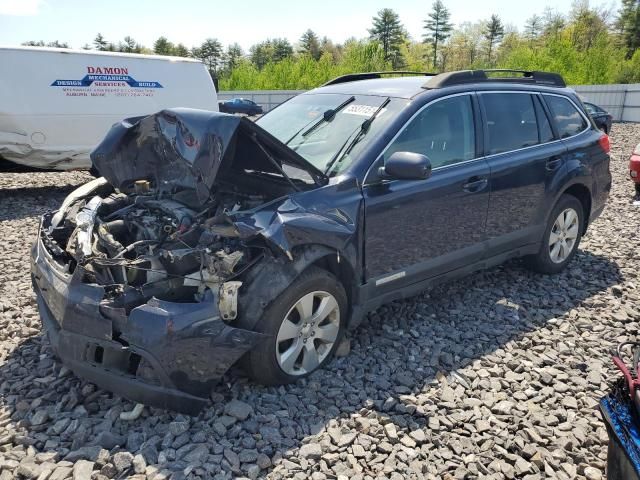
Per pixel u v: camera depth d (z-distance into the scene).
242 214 3.24
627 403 2.33
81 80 9.35
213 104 10.80
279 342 3.36
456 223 4.32
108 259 3.13
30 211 8.77
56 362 3.77
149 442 2.92
